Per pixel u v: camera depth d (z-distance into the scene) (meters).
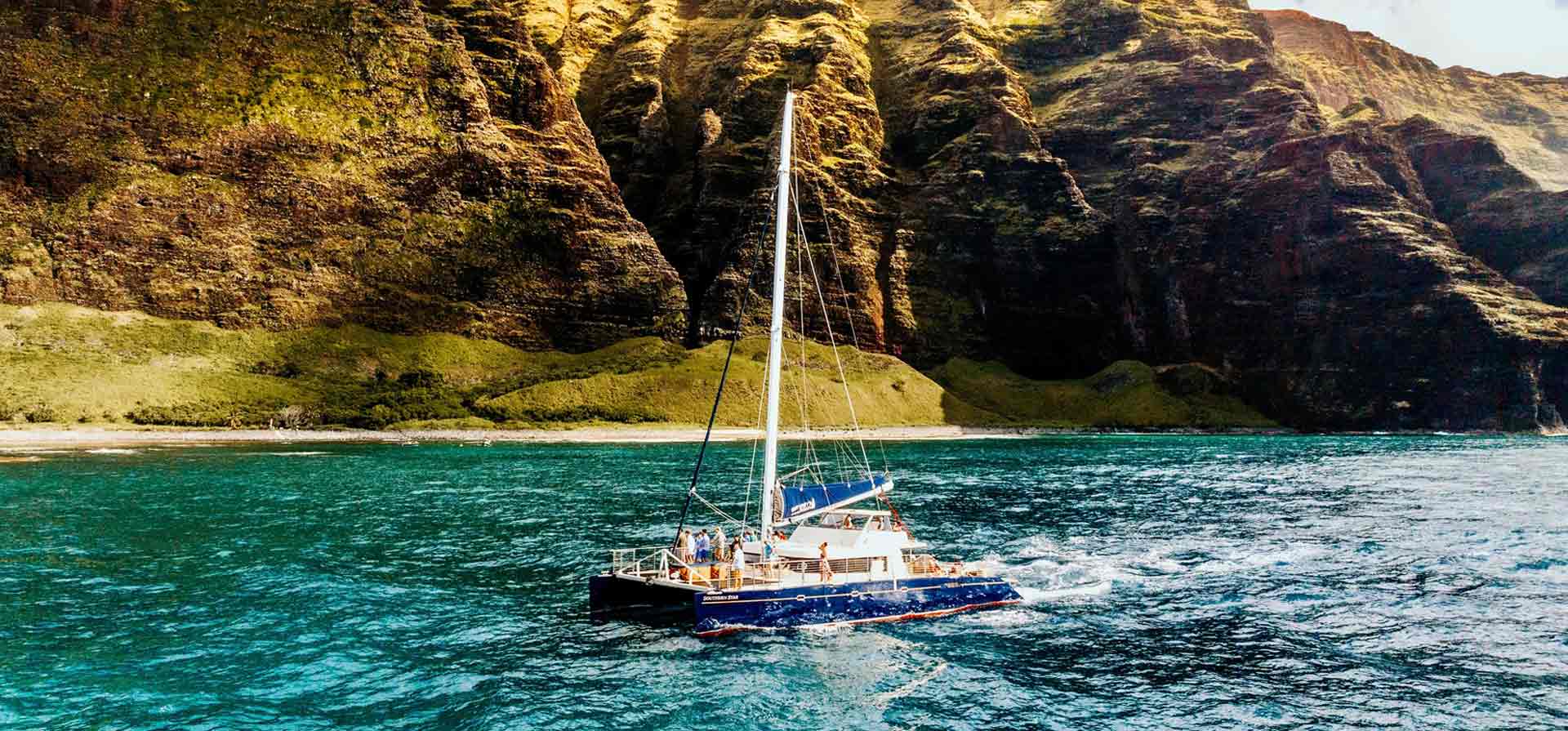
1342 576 45.31
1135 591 42.22
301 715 26.78
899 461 122.75
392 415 174.88
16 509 67.44
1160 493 83.19
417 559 49.47
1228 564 48.34
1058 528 60.72
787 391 197.12
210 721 26.25
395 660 31.78
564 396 185.25
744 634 34.22
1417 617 37.28
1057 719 26.67
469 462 115.00
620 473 100.56
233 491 80.31
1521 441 189.62
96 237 183.00
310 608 38.59
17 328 167.12
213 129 199.88
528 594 41.50
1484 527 60.69
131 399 157.75
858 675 30.12
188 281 187.38
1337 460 128.38
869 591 36.12
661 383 192.75
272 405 169.62
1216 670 30.80
